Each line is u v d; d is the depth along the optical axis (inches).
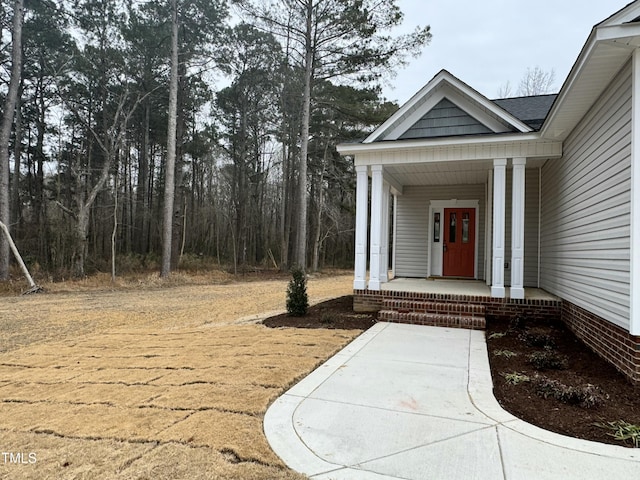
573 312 237.9
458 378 161.2
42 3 617.0
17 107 748.0
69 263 604.4
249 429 114.0
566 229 258.2
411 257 430.9
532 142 277.3
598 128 199.9
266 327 264.8
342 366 176.6
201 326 283.0
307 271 828.0
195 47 751.7
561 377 162.4
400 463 96.5
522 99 392.5
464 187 415.5
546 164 325.1
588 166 214.5
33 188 847.7
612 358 173.9
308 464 95.7
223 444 104.9
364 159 319.9
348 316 295.9
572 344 215.6
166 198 629.0
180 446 103.9
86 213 632.4
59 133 770.2
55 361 192.2
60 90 692.1
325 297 424.5
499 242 280.8
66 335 258.2
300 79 834.2
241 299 432.1
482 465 95.6
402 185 430.6
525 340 217.9
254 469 93.0
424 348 208.1
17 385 156.6
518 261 276.1
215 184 1026.1
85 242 629.9
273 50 748.6
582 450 102.9
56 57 676.7
